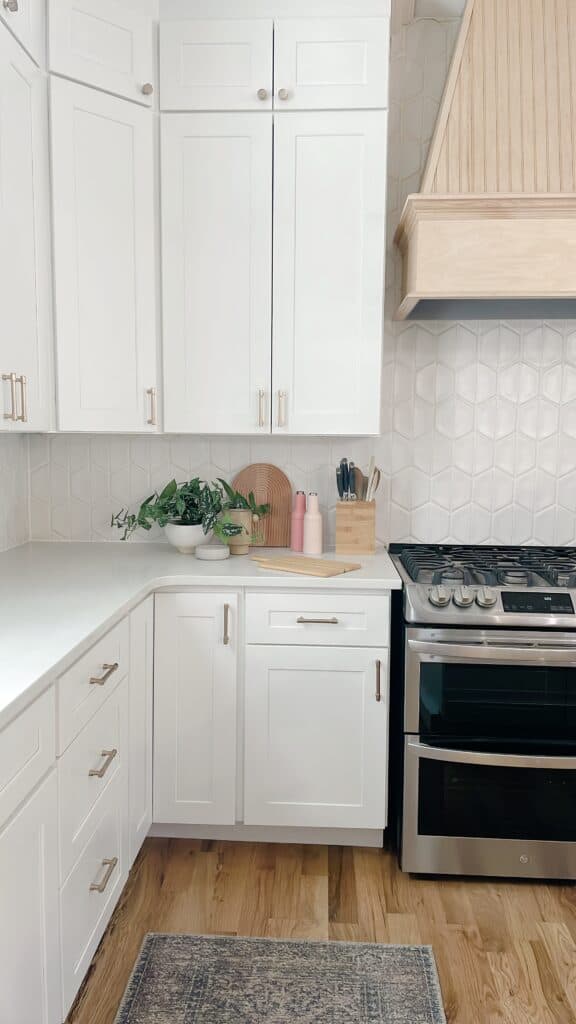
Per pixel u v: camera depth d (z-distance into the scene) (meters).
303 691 2.51
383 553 2.91
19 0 2.08
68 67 2.33
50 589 2.24
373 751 2.51
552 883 2.46
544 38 2.51
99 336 2.49
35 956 1.48
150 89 2.54
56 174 2.32
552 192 2.40
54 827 1.58
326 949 2.11
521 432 2.98
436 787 2.44
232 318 2.67
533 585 2.43
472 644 2.36
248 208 2.63
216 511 2.79
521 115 2.48
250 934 2.17
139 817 2.39
